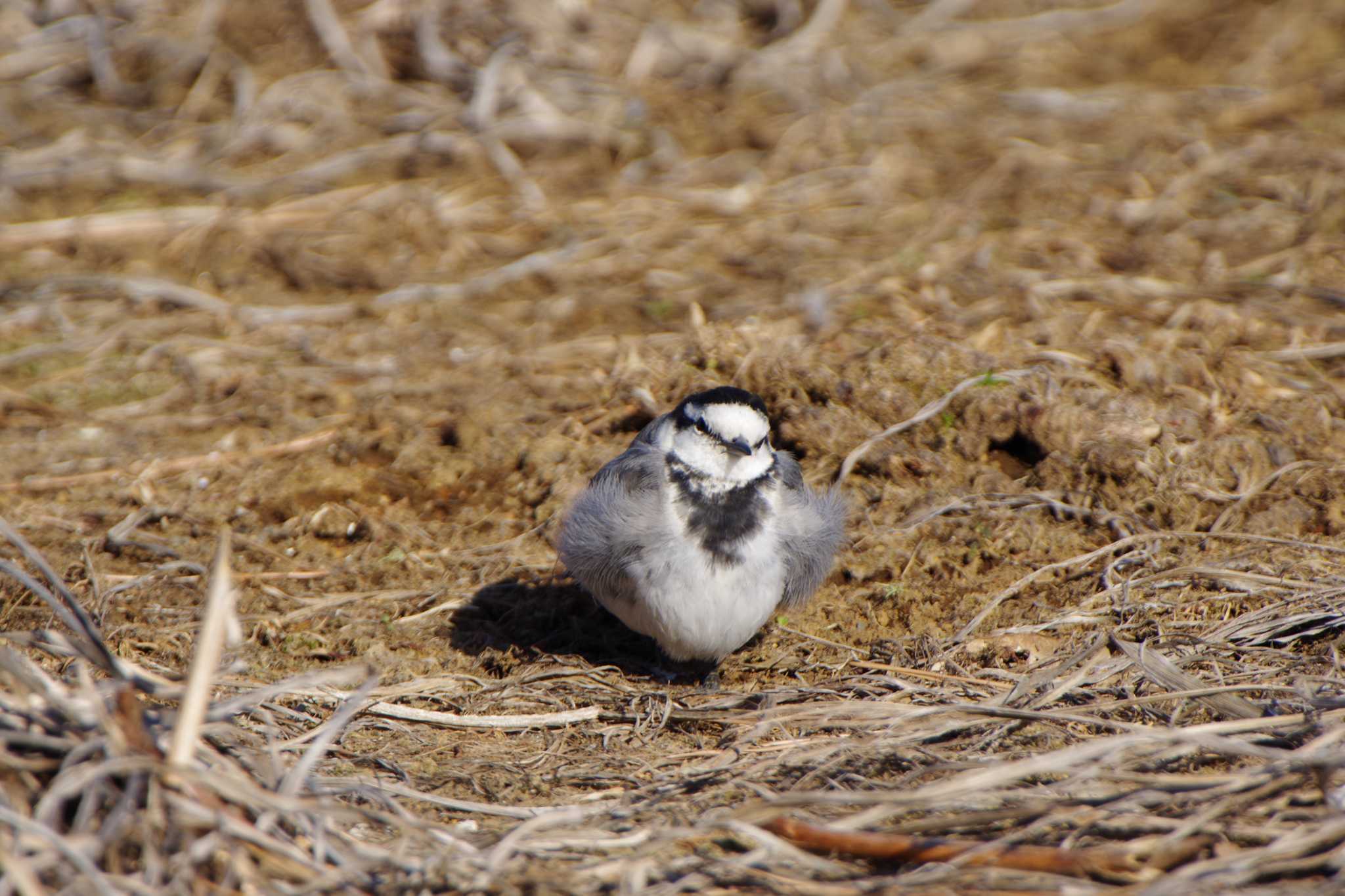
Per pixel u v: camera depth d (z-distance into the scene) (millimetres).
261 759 7031
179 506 11297
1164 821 6344
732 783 7309
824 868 6195
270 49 20797
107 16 20984
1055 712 7590
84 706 6176
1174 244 15625
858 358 12188
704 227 17047
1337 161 17531
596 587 8945
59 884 5441
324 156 18891
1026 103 20344
